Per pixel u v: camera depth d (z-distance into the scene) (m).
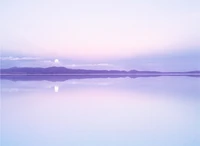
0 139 5.58
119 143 5.27
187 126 6.59
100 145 5.16
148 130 6.25
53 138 5.64
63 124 6.96
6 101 11.60
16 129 6.45
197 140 5.40
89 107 9.82
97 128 6.49
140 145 5.12
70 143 5.29
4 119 7.66
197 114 8.23
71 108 9.60
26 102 11.25
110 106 10.03
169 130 6.22
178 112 8.59
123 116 7.99
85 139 5.55
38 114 8.43
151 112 8.65
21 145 5.15
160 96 13.26
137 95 13.77
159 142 5.30
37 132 6.16
